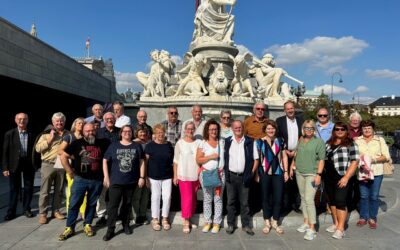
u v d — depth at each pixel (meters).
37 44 14.84
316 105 47.41
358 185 6.72
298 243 5.33
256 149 5.76
